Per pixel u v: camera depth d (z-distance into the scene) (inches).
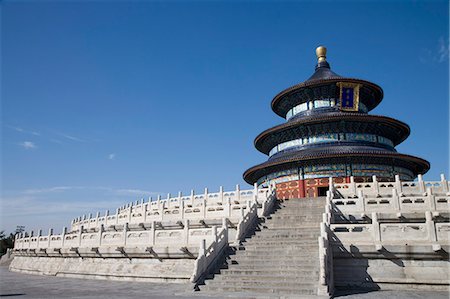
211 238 1179.9
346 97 2726.4
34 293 964.6
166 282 1190.3
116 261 1355.8
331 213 1192.2
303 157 2308.1
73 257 1578.5
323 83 2741.1
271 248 1070.4
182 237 1234.6
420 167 2536.9
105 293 939.3
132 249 1279.5
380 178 2313.0
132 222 1786.4
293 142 2664.9
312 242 1065.5
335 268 988.6
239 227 1176.2
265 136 2812.5
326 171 2330.2
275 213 1443.2
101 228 1466.5
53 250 1673.2
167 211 1653.5
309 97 2859.3
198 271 950.4
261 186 2672.2
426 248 919.0
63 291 1003.3
